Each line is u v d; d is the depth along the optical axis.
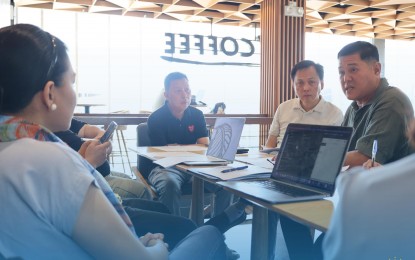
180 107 3.09
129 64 8.48
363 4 7.44
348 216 0.52
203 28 9.29
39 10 7.99
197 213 2.39
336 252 0.54
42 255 0.79
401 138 1.81
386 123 1.82
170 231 1.64
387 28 9.79
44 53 0.90
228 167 1.83
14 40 0.87
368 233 0.50
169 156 2.27
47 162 0.80
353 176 0.55
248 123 4.58
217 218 1.95
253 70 8.58
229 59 8.48
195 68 8.39
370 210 0.50
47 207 0.79
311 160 1.40
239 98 8.47
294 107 3.19
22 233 0.78
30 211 0.78
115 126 1.40
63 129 1.00
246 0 7.03
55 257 0.80
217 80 8.45
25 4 7.44
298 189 1.33
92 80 8.12
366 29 10.08
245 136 4.60
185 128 3.18
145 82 8.52
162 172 2.63
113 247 0.81
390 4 7.52
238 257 2.54
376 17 8.67
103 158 1.36
